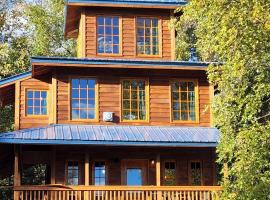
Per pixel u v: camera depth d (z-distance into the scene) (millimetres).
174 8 27594
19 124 25422
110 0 27188
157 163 24516
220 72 20859
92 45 27141
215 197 23406
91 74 25906
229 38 18391
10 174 29797
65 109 25391
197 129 25953
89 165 25375
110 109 25812
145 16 27828
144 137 24250
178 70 26484
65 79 25625
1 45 36688
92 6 27281
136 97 26172
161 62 25797
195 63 26047
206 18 20812
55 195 22734
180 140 24219
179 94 26578
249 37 18656
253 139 18688
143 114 26109
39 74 25875
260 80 19203
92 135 23984
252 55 18953
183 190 23516
